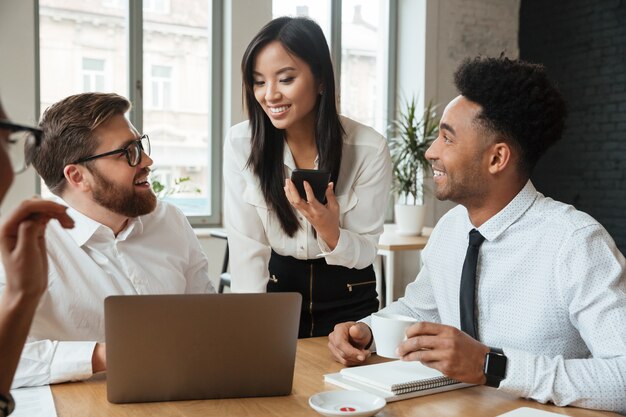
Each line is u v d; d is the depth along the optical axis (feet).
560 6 19.47
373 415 3.71
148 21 15.65
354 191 6.91
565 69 19.49
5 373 2.46
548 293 4.61
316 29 6.29
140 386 3.97
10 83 13.43
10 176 2.07
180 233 6.30
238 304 4.02
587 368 4.03
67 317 5.28
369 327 5.22
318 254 6.89
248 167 6.81
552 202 4.86
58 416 3.73
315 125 6.69
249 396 4.13
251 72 6.39
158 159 16.14
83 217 5.51
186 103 16.30
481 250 4.94
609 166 18.45
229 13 15.98
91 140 5.26
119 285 5.65
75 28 14.80
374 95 19.71
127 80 15.51
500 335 4.83
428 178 18.94
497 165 4.68
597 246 4.46
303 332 6.99
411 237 15.49
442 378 4.33
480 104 4.62
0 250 2.51
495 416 3.80
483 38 19.95
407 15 19.38
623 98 18.06
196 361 4.02
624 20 17.93
